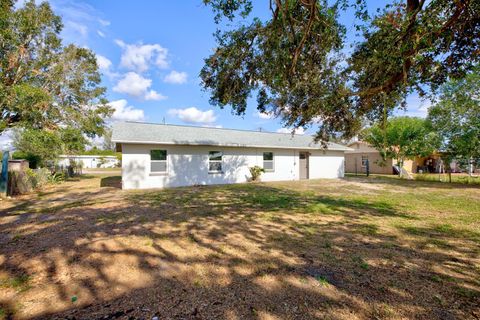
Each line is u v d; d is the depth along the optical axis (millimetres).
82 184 15133
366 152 27922
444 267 3484
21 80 14461
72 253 3936
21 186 11172
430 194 10641
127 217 6379
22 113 12250
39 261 3629
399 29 4473
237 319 2342
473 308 2527
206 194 10602
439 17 4023
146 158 13188
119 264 3541
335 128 7000
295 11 4934
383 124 6398
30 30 14570
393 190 11992
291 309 2500
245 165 16422
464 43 4379
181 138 14352
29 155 15719
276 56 5797
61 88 16172
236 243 4445
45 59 15898
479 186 13672
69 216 6516
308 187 13281
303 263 3605
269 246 4297
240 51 5918
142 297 2717
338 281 3080
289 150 18328
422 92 5438
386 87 5191
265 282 3053
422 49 4207
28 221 6004
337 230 5254
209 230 5230
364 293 2803
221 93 6586
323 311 2467
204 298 2699
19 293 2770
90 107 18266
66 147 16125
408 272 3328
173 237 4762
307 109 6434
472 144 13734
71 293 2781
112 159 46938
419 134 18109
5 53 13594
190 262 3627
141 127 15383
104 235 4871
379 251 4070
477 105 13430
